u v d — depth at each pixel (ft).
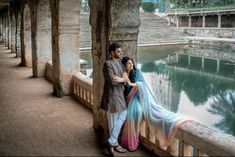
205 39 121.19
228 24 132.36
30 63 55.01
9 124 23.89
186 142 16.29
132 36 20.53
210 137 15.47
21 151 18.75
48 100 31.40
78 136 21.34
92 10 21.81
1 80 42.29
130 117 18.61
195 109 41.98
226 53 96.53
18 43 69.05
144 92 18.69
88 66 68.49
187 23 149.89
